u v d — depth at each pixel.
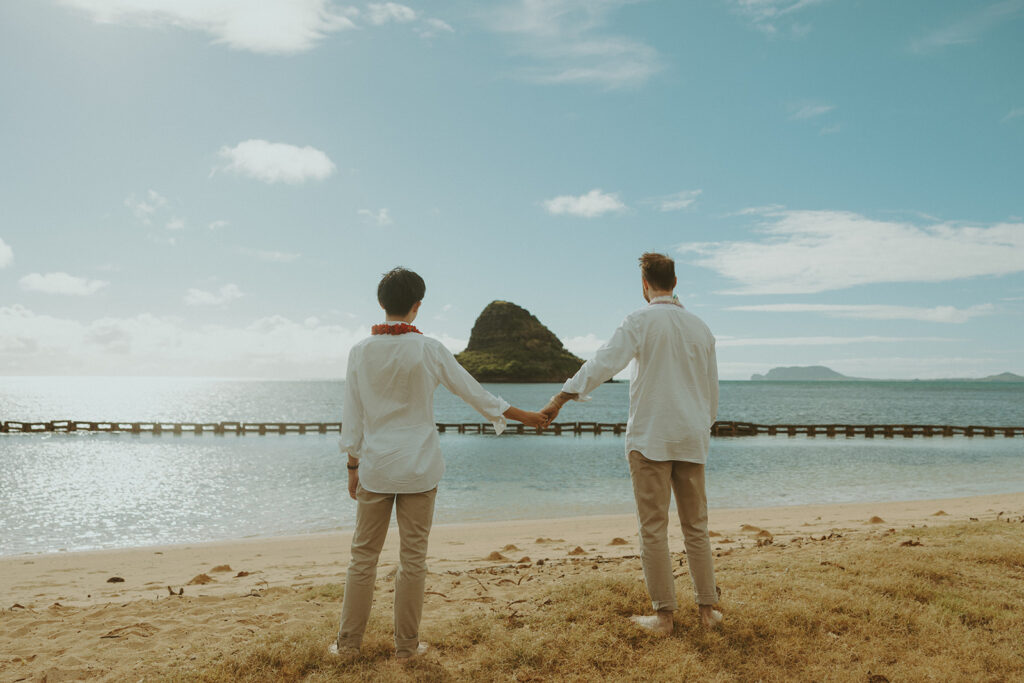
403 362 2.93
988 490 18.56
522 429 46.03
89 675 3.02
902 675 2.94
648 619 3.35
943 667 3.01
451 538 9.82
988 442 39.50
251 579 6.49
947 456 30.36
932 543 5.29
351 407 3.02
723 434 44.97
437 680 2.82
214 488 18.88
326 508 15.28
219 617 4.03
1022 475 22.55
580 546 8.37
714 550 6.43
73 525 13.21
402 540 2.98
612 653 3.03
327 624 3.52
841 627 3.36
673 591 3.23
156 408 89.25
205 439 39.81
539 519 13.06
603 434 44.12
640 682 2.83
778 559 4.95
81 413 77.50
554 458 28.48
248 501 16.41
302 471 23.47
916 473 23.30
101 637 3.64
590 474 22.50
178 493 17.86
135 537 12.01
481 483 20.08
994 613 3.55
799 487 19.39
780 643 3.17
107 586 6.63
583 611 3.46
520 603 3.81
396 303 3.05
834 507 13.41
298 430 43.75
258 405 99.56
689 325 3.25
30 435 42.38
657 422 3.17
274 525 13.16
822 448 35.03
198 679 2.83
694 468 3.25
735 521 11.23
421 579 2.98
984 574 4.28
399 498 2.99
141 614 4.27
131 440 38.94
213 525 13.16
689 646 3.11
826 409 89.06
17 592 6.38
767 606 3.56
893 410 86.19
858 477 22.00
